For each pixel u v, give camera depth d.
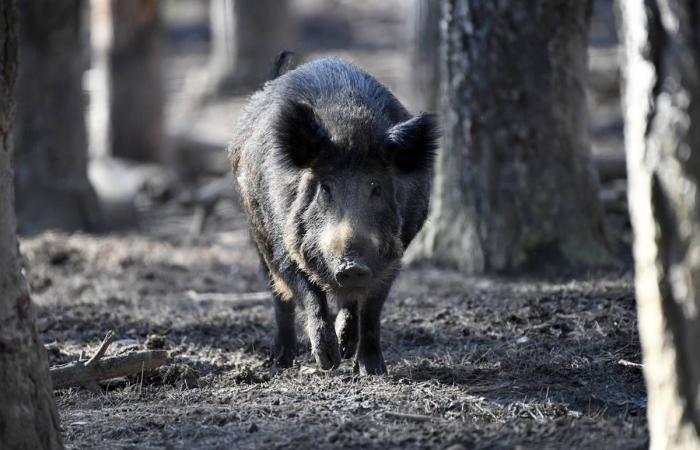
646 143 7.97
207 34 67.12
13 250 9.20
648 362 8.24
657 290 8.00
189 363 14.45
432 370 13.59
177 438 10.97
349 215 12.23
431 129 12.99
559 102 19.72
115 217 31.62
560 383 12.82
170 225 31.38
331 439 10.61
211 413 11.79
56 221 27.77
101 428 11.39
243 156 14.38
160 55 39.72
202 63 60.31
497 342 15.09
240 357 14.93
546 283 18.95
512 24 19.55
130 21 39.00
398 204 12.92
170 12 71.00
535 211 19.88
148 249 24.88
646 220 8.04
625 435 10.46
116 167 37.72
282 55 15.95
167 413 11.89
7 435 9.09
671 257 7.88
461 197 20.42
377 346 13.50
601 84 42.91
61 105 27.91
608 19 52.94
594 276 19.03
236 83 51.03
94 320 17.53
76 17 28.06
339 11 69.75
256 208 14.05
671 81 7.76
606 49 47.12
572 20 19.56
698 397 7.84
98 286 21.03
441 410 11.76
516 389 12.58
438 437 10.62
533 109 19.72
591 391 12.41
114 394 12.87
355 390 12.64
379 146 12.78
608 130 39.41
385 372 13.45
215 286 21.02
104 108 39.50
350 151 12.67
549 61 19.59
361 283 12.00
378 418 11.45
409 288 19.30
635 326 15.25
